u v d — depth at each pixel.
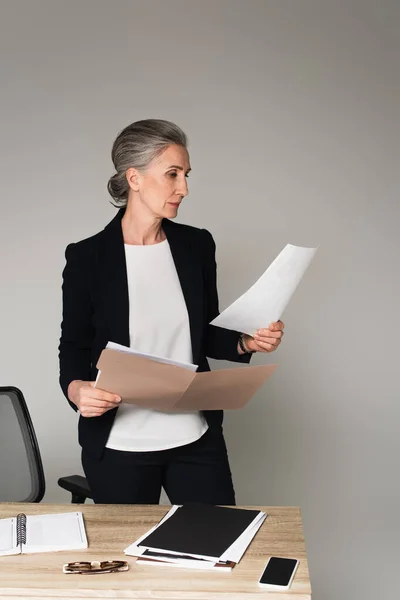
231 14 3.57
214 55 3.57
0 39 3.57
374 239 3.60
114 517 1.83
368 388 3.63
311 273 3.62
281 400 3.64
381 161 3.59
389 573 3.55
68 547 1.65
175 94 3.57
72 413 3.63
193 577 1.52
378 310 3.62
